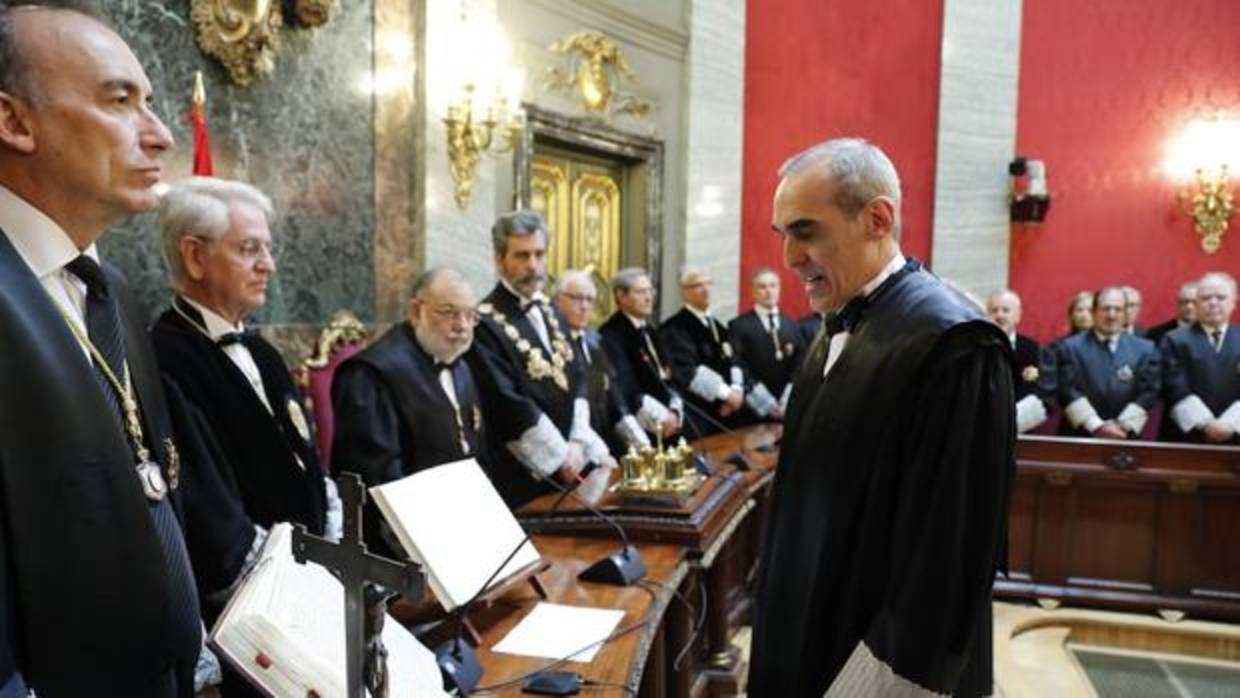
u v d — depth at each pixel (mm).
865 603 1196
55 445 804
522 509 2113
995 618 3508
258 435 1489
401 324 2154
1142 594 3533
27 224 910
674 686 2057
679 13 5031
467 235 3494
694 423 3814
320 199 2836
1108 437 3930
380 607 754
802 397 1432
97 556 829
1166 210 5164
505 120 3428
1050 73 5227
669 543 1915
